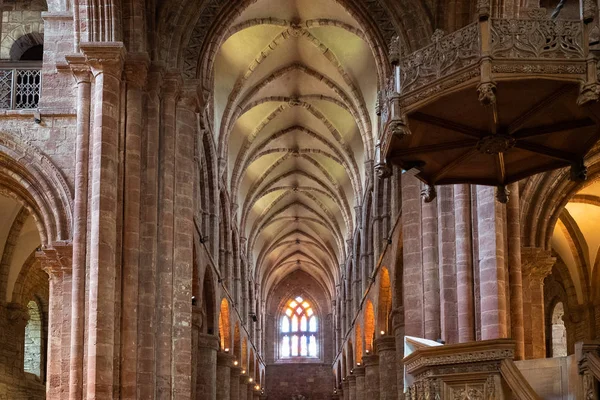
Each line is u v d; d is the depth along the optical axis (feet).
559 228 114.83
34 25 99.14
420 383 40.32
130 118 75.20
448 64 45.09
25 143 77.05
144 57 76.02
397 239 105.60
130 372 70.33
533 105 46.32
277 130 150.92
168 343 76.89
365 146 129.70
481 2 43.50
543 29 43.32
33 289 111.75
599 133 48.85
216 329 124.57
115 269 71.41
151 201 76.95
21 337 107.45
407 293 82.23
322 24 115.03
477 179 55.83
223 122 127.34
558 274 122.83
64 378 72.59
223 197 136.67
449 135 50.24
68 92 78.38
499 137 48.75
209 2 86.74
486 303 64.64
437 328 75.51
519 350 69.62
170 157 80.48
